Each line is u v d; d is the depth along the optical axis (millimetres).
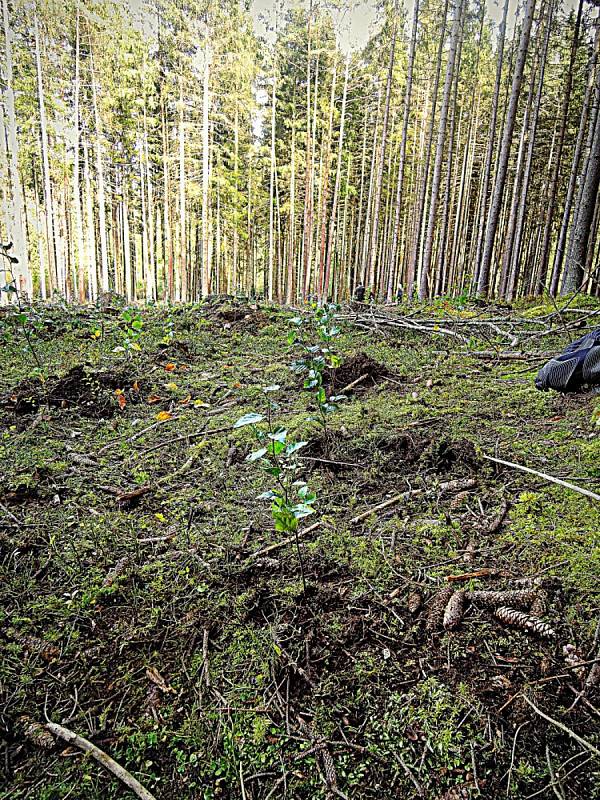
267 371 5074
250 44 21250
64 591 2043
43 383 4219
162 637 1831
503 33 16516
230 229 25188
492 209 11375
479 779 1337
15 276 9656
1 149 9625
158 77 20859
